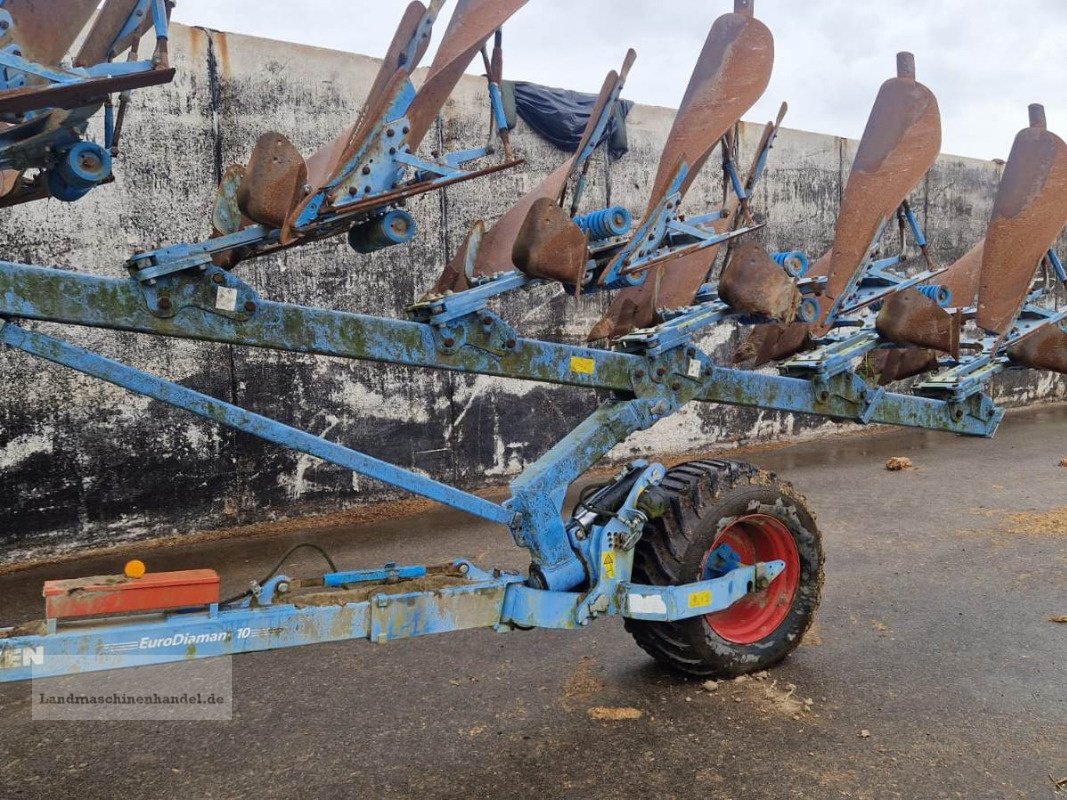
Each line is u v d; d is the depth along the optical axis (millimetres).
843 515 6387
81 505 5641
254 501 6309
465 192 7055
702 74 3350
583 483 7758
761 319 3568
